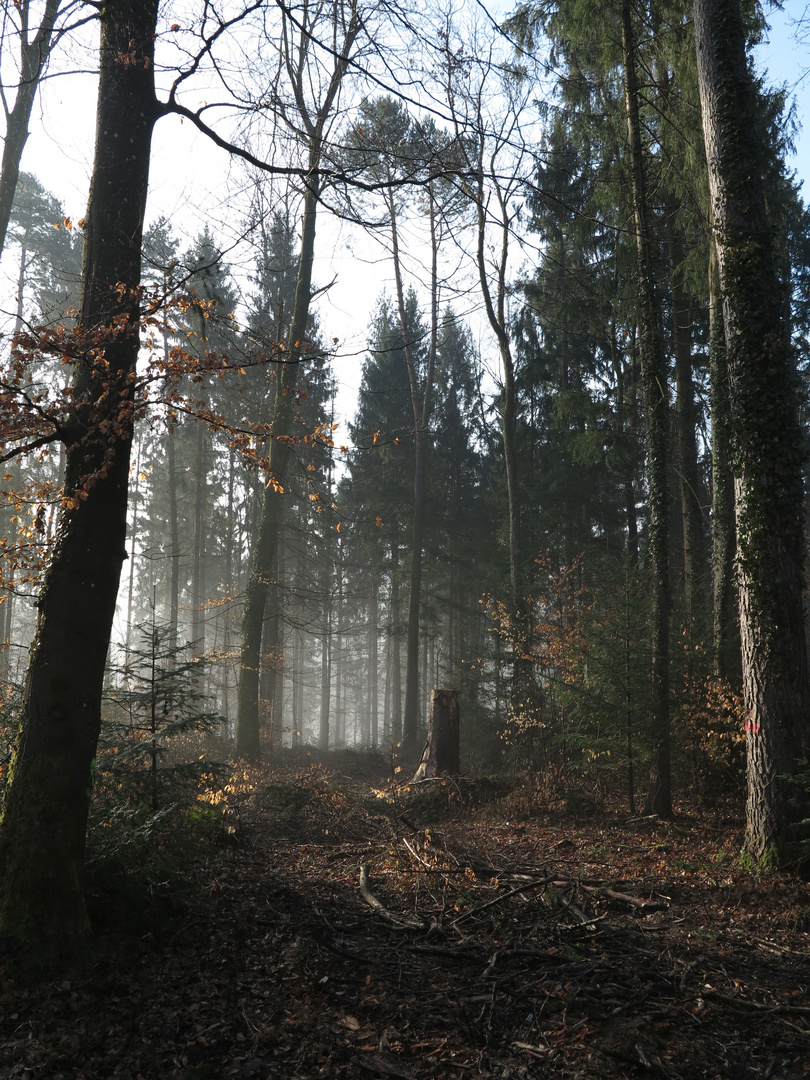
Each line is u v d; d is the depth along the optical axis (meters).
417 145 6.61
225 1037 4.13
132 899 5.39
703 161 12.50
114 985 4.55
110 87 5.68
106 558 5.30
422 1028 4.33
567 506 24.52
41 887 4.76
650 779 11.03
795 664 7.71
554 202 7.31
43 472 26.09
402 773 17.92
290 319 17.77
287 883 7.04
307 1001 4.57
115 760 6.29
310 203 16.42
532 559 24.27
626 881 7.34
